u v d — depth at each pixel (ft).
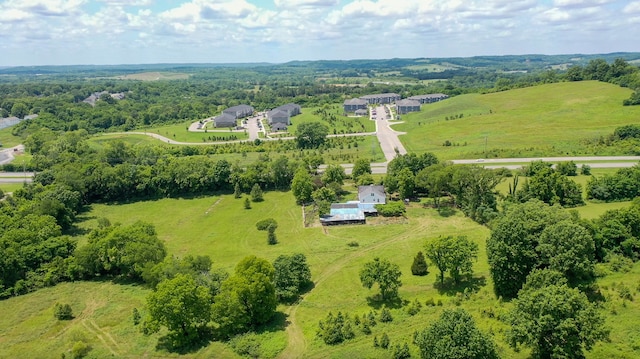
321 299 247.09
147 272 261.44
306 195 420.36
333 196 413.39
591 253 229.45
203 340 211.20
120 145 580.71
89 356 201.67
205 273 257.34
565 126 625.82
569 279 220.23
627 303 199.82
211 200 450.30
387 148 619.26
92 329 226.38
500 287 228.22
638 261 236.84
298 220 382.01
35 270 286.05
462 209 375.25
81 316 240.53
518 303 177.37
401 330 205.77
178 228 378.94
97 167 467.11
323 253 308.60
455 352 157.99
